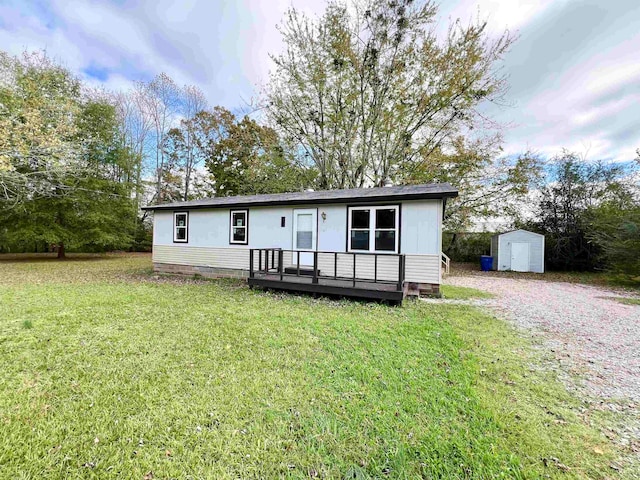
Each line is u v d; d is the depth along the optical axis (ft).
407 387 9.03
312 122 48.80
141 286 26.05
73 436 6.66
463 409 7.91
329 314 17.26
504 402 8.33
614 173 45.24
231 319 15.85
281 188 50.26
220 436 6.75
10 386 8.70
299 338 13.07
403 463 6.04
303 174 50.52
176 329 14.07
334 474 5.77
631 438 7.00
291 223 28.07
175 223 34.83
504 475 5.79
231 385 8.98
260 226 29.71
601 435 7.07
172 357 10.93
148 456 6.13
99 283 27.37
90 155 50.47
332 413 7.64
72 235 49.39
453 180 45.98
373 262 24.39
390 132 44.32
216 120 71.67
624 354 12.18
